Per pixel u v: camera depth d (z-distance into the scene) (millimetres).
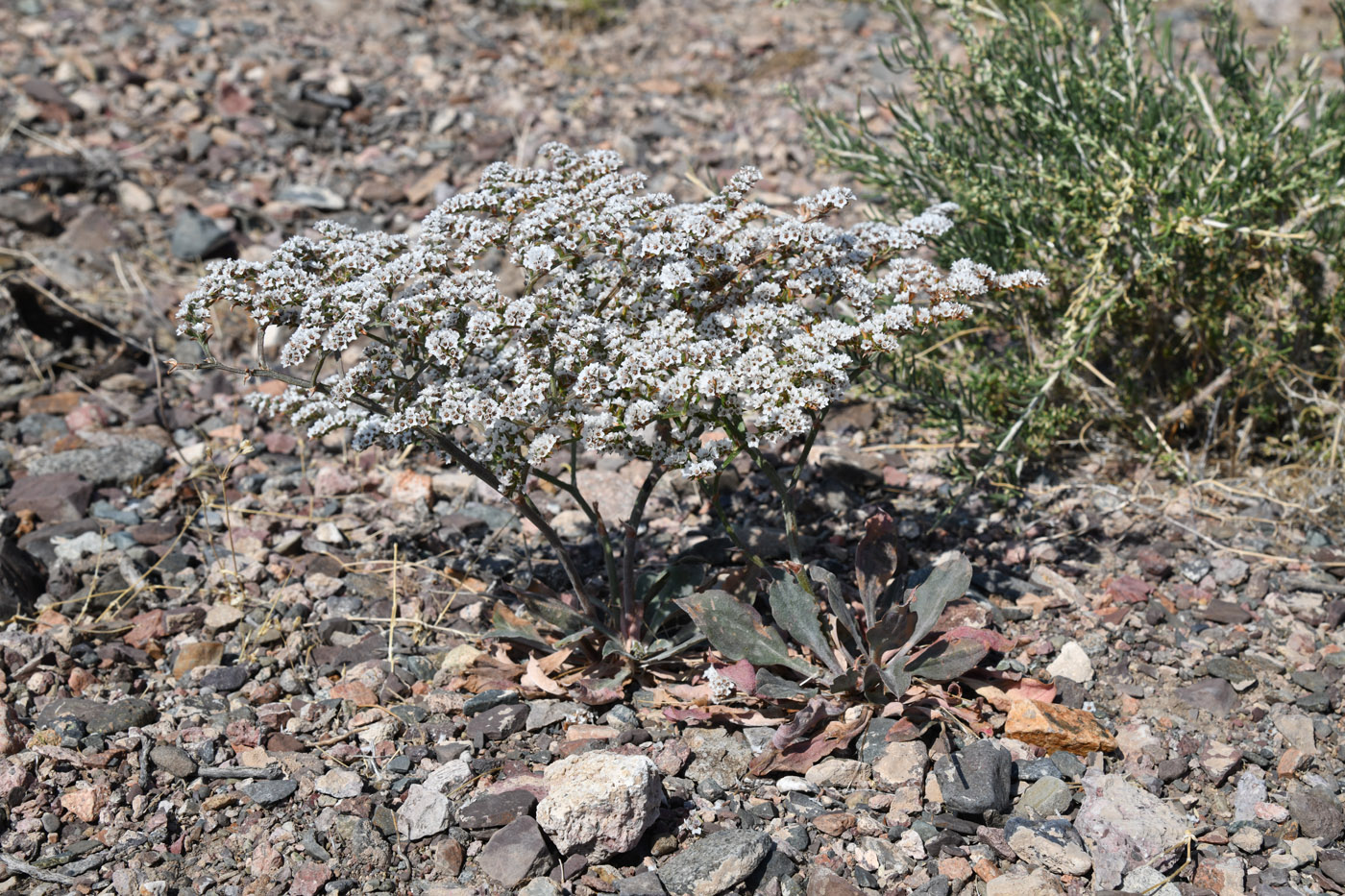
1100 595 1042
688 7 1963
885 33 1819
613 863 901
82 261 1332
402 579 1063
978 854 905
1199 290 1131
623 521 984
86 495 1113
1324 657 999
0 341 1242
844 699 965
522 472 945
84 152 1462
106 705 966
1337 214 1143
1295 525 1093
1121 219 1107
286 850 907
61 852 906
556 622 982
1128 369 1161
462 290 909
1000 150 1199
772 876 895
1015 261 1140
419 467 1164
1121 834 906
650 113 1627
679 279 916
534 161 1502
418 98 1651
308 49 1740
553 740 957
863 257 955
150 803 927
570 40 1836
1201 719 968
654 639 996
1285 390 1127
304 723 967
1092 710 975
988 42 1184
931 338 1170
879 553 985
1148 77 1174
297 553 1087
